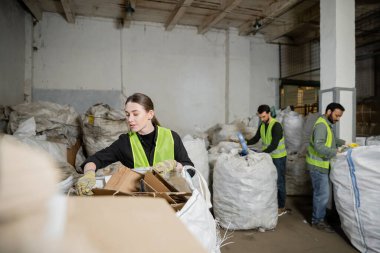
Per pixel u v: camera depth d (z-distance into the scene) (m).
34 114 2.39
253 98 5.31
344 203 1.89
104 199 0.42
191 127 4.88
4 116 2.48
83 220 0.34
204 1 3.78
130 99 1.21
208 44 4.94
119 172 0.92
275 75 5.43
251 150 2.43
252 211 2.09
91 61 4.32
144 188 0.87
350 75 2.60
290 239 2.11
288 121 3.13
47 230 0.25
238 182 2.07
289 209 2.74
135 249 0.30
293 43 5.48
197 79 4.89
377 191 1.66
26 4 3.58
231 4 3.67
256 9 4.06
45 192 0.25
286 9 3.77
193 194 0.74
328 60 2.65
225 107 5.07
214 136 3.66
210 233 0.73
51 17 4.12
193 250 0.32
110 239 0.31
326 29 2.68
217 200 2.23
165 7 4.02
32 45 4.02
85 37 4.29
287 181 3.16
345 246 2.00
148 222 0.37
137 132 1.27
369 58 5.41
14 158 0.24
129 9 3.64
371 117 5.09
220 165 2.21
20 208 0.23
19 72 3.70
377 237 1.68
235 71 4.97
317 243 2.05
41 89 4.10
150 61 4.62
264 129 2.71
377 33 4.91
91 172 0.94
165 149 1.26
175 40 4.75
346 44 2.59
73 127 2.58
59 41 4.17
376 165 1.69
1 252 0.21
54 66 4.15
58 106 2.62
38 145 1.94
